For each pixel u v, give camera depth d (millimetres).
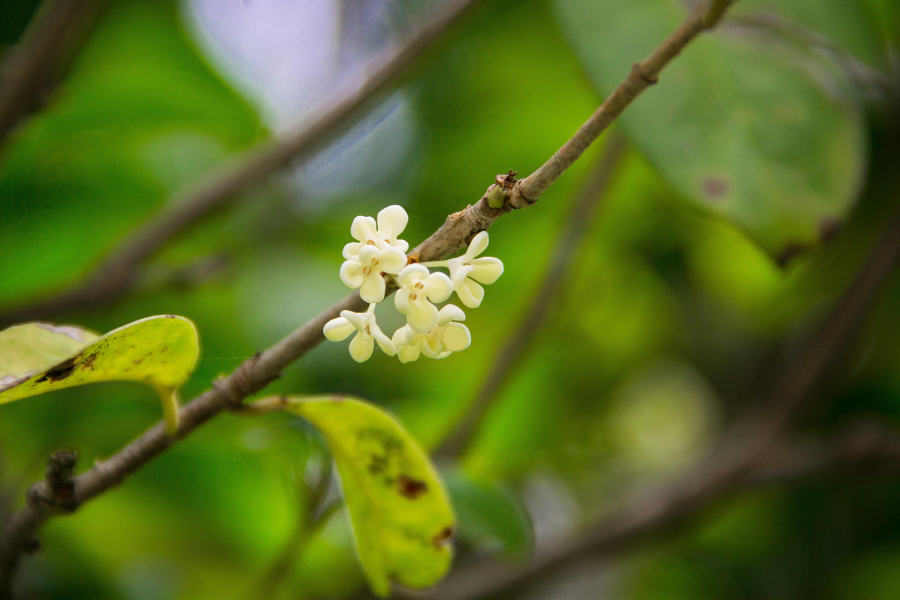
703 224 696
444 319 354
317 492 426
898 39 554
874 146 608
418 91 649
